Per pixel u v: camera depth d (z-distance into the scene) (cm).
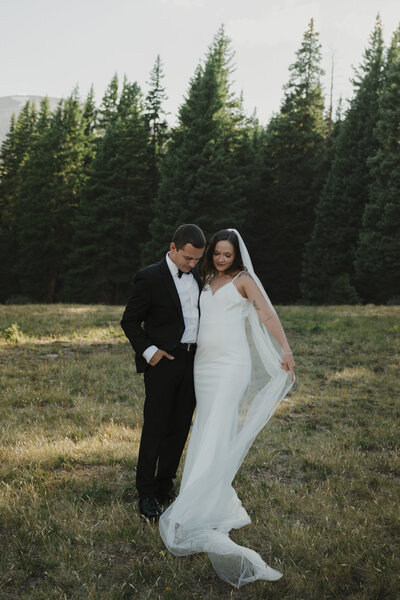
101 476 407
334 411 601
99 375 738
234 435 331
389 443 500
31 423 529
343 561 296
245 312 348
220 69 3431
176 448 357
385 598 267
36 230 3666
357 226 3042
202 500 314
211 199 2980
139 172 3428
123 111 3631
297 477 423
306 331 1133
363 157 3041
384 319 1324
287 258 3522
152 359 330
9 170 4462
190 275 343
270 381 350
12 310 1466
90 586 272
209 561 296
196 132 3020
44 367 777
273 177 3584
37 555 299
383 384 721
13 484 378
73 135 3812
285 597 269
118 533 321
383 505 365
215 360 335
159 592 271
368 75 3200
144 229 3484
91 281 3306
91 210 3278
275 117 3931
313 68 3712
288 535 323
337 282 2667
